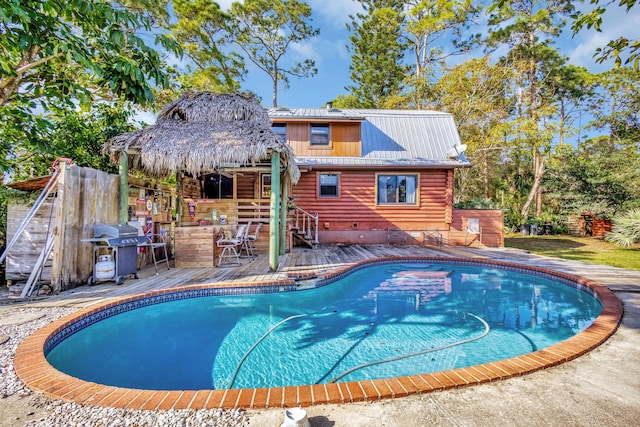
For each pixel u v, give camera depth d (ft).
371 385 7.26
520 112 64.03
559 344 9.72
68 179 16.94
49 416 6.34
